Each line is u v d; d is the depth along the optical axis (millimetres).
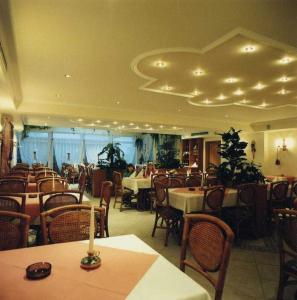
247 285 2695
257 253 3611
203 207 3818
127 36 2854
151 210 6008
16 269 1294
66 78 4453
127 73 4152
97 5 2281
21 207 2873
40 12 2393
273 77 4285
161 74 4176
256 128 9602
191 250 1648
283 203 5039
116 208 6441
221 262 1413
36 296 1061
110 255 1486
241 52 3238
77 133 15227
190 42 2982
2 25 2621
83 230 1918
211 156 12695
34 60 3605
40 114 6711
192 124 8727
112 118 7344
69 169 11109
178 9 2322
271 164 9461
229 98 5863
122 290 1124
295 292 2545
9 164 7633
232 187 4797
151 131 13430
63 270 1292
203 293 1139
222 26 2609
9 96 4734
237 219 4129
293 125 8250
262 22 2516
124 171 8531
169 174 6227
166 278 1245
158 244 3920
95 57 3477
